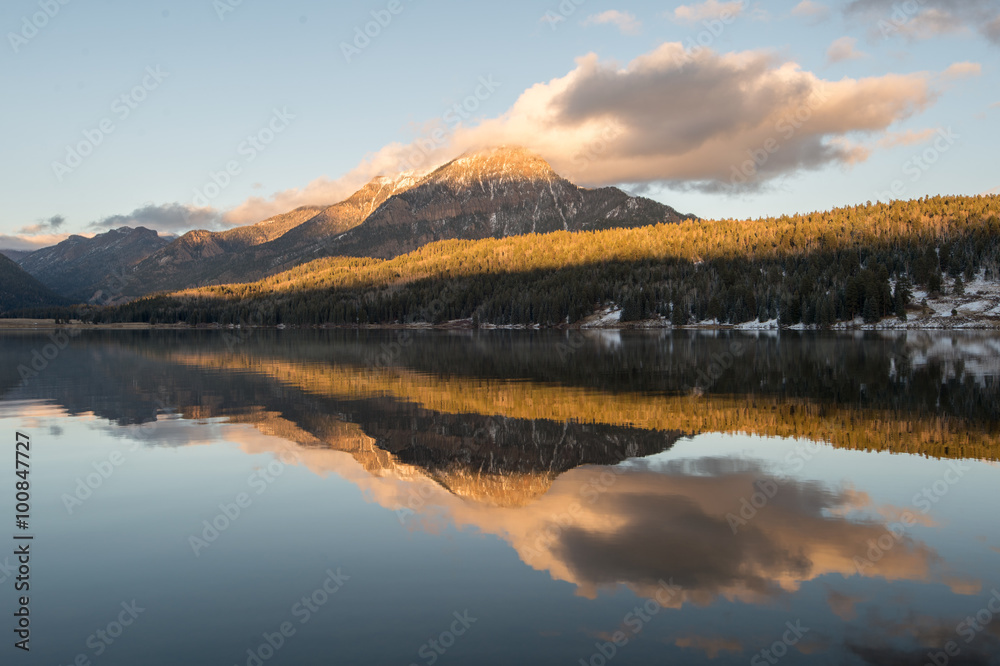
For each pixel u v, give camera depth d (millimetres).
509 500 19812
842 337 118250
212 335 181875
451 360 76250
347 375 58906
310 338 154875
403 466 24328
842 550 15430
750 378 52094
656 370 60031
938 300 154375
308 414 36406
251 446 28109
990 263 160250
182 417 35938
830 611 12383
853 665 10469
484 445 27750
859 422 32250
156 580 14297
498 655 10906
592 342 114312
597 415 35094
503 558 15188
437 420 34031
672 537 16406
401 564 14922
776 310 164625
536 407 38094
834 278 162250
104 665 10820
